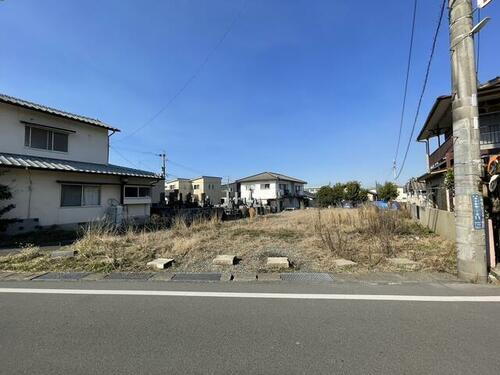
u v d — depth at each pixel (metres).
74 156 16.23
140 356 2.87
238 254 7.63
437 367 2.65
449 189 12.73
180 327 3.49
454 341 3.11
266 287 5.02
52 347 3.05
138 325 3.55
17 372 2.62
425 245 8.67
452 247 8.09
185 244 8.25
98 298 4.52
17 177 12.96
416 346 3.02
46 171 13.82
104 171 15.73
